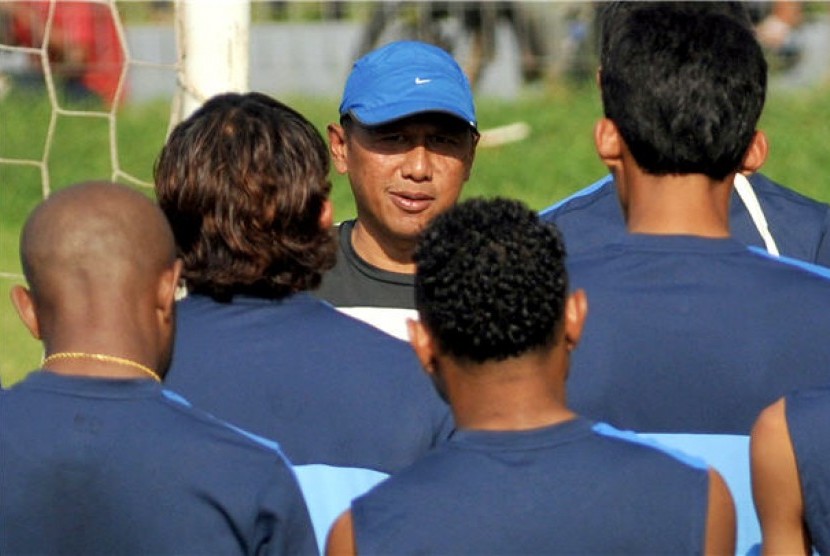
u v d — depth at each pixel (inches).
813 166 1584.6
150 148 1626.5
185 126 466.6
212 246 453.4
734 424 420.8
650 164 434.0
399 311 513.7
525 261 367.9
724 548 372.5
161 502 391.9
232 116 458.0
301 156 456.4
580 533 361.7
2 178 1523.1
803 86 1808.6
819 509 400.2
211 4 695.1
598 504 363.6
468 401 375.2
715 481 374.0
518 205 380.2
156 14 1882.4
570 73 1844.2
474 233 371.2
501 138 1656.0
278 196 449.7
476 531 361.7
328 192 464.4
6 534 391.9
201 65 700.0
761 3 1846.7
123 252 403.9
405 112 566.6
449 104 571.5
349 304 587.5
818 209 621.9
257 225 449.7
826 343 420.5
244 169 449.4
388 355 444.8
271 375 441.4
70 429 393.4
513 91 1845.5
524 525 361.7
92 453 391.5
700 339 421.1
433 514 363.3
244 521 395.5
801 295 424.8
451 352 373.1
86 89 1749.5
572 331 383.6
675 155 429.1
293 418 438.3
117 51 1760.6
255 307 453.7
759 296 424.5
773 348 420.5
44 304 405.4
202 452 395.5
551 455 368.5
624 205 449.1
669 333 421.7
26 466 391.2
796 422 399.2
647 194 438.3
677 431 421.4
